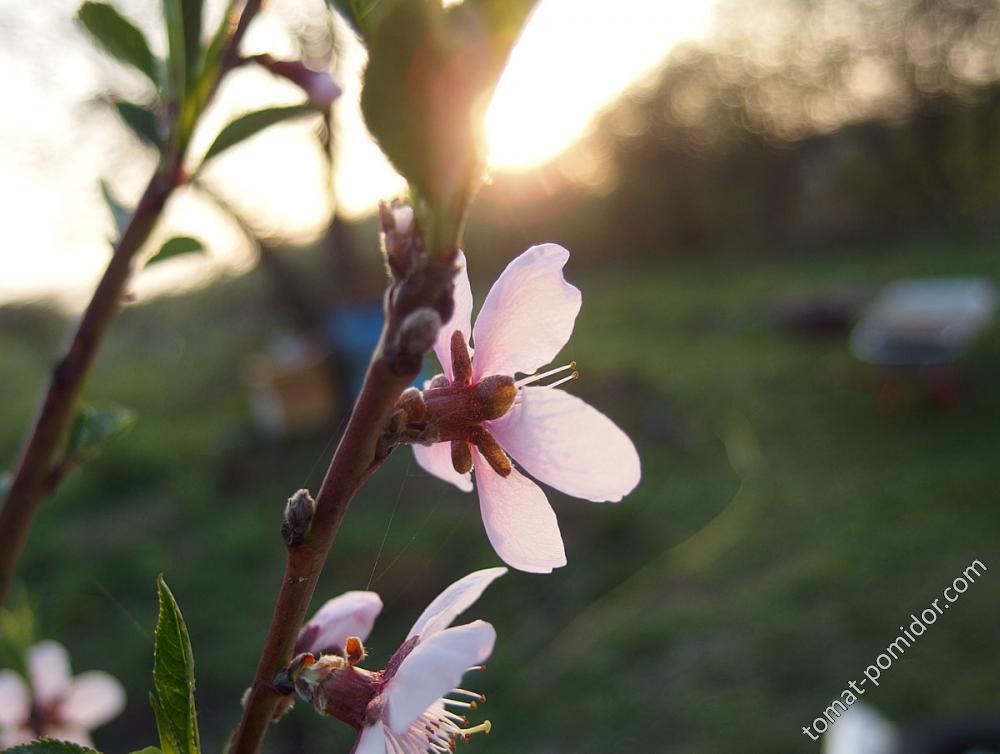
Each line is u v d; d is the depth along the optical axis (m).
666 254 19.89
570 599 5.48
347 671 0.73
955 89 17.73
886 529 5.67
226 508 7.57
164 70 1.02
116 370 13.59
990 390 8.34
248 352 13.05
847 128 18.97
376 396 0.58
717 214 19.78
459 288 0.81
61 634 5.44
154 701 0.66
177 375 12.77
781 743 3.86
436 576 5.72
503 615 5.43
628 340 12.95
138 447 8.96
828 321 11.96
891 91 18.47
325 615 0.84
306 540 0.63
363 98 0.48
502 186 14.65
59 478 0.98
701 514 6.47
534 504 0.83
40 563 6.54
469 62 0.48
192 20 0.95
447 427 0.78
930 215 18.50
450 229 0.54
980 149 17.86
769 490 6.71
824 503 6.32
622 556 5.97
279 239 10.01
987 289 8.80
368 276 10.02
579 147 19.30
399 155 0.50
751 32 19.09
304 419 9.28
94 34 1.01
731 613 4.91
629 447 0.81
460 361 0.80
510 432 0.80
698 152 19.62
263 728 0.68
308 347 9.93
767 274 16.44
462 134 0.50
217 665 5.07
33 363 13.21
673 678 4.43
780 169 19.58
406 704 0.68
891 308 8.75
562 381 0.85
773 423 8.55
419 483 7.04
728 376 10.36
